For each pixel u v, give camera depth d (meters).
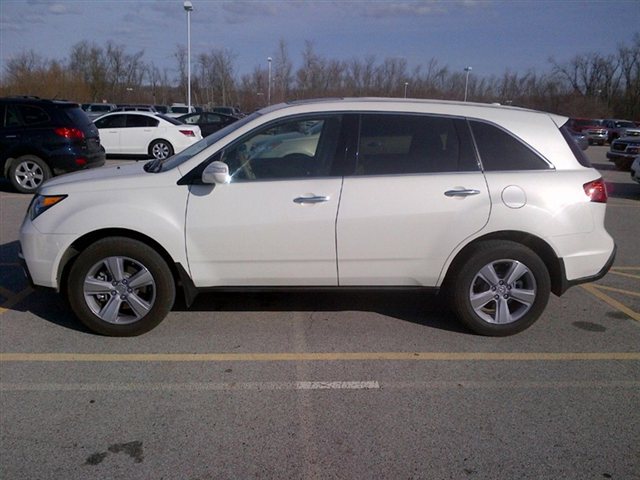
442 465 2.79
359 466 2.77
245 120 4.25
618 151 18.22
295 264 4.07
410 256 4.09
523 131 4.14
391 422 3.14
